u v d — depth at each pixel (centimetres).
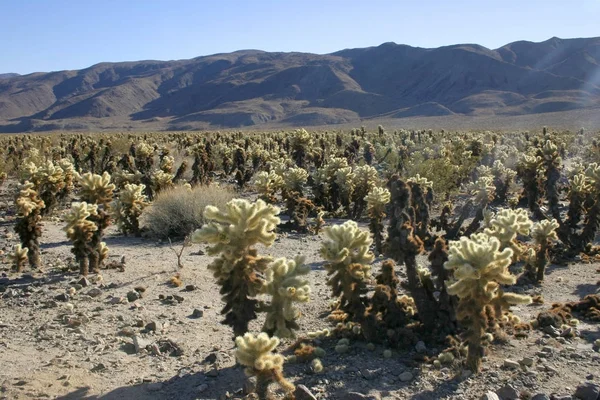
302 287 645
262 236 634
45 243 1333
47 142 4162
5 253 1234
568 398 564
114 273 1068
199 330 782
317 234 1480
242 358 539
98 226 1081
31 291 944
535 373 622
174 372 650
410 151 3288
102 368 655
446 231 1337
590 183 1260
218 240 626
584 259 1173
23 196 1098
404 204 737
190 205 1459
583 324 789
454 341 689
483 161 2859
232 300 646
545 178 1670
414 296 727
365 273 712
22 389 594
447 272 709
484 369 637
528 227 834
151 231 1445
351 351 694
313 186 1866
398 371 637
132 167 2455
